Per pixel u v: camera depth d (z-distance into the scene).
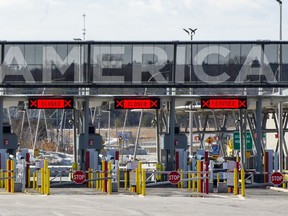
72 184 54.28
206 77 55.59
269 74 55.78
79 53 55.59
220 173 47.72
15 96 56.00
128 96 56.22
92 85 55.38
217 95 57.22
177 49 55.59
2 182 51.69
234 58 55.75
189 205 34.53
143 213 29.86
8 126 58.88
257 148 56.94
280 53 55.78
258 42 55.75
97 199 38.72
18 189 47.00
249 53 55.78
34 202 35.88
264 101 59.34
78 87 55.44
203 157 52.66
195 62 55.59
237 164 44.75
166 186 54.38
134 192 46.56
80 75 55.56
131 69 55.47
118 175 48.69
